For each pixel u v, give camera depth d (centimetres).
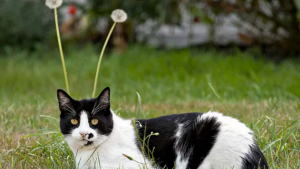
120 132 437
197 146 418
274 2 1138
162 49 1305
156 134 414
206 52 1220
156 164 429
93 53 1244
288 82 923
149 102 831
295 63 1106
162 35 1405
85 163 427
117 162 420
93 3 1271
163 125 438
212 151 412
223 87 907
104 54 1288
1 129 617
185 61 1084
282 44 1141
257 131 524
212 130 416
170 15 1214
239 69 1030
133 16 1242
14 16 1372
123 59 1170
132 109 727
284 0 1071
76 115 432
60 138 523
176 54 1143
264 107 711
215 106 745
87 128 424
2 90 982
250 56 1130
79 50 1306
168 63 1099
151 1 1192
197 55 1162
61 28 1346
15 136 588
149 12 1236
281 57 1175
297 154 484
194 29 1445
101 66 1127
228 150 409
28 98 895
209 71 1033
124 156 420
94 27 1331
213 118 425
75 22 1308
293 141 517
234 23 1169
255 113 665
